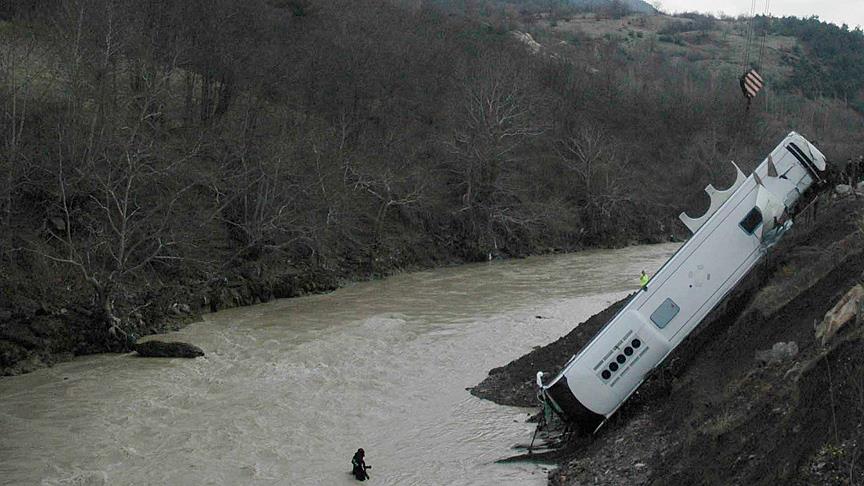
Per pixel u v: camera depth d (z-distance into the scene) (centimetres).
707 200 9175
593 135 8962
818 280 2033
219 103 6134
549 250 7431
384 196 6644
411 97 8175
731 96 11700
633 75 13962
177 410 2725
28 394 2930
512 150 8256
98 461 2273
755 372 1805
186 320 4147
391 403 2803
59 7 5331
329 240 5869
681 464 1683
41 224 4116
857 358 1442
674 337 2194
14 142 3934
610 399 2153
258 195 5106
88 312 3703
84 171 4078
